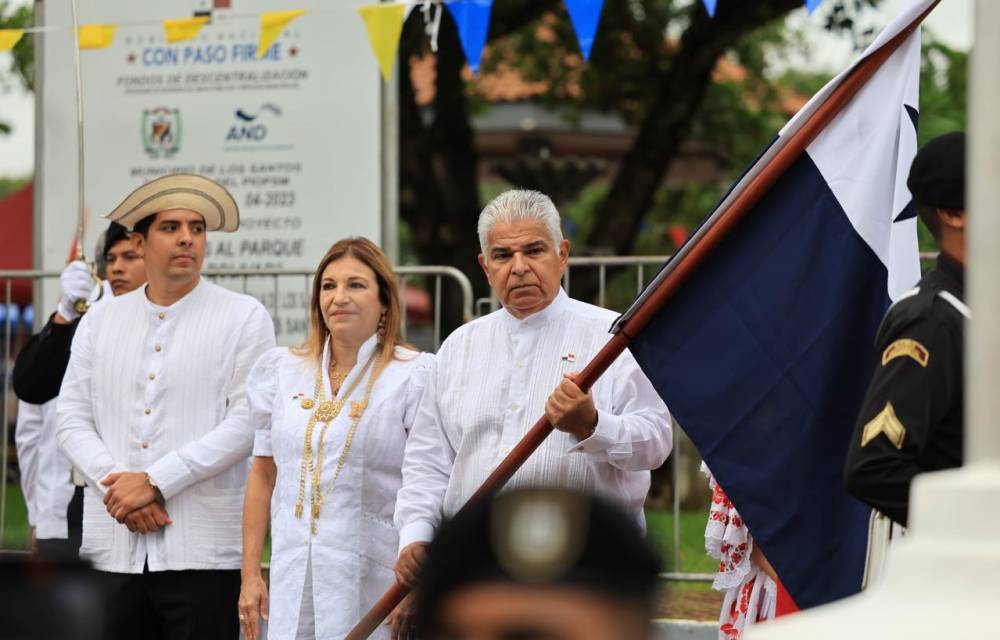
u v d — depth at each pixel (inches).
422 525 277.3
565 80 890.1
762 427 232.2
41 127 510.9
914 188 196.1
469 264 779.4
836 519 227.5
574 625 88.8
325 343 308.3
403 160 775.7
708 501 549.0
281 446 301.7
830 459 229.6
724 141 962.1
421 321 627.8
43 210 511.2
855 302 232.1
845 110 234.7
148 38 504.4
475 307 486.9
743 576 278.2
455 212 779.4
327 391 303.0
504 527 90.4
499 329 285.6
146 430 329.1
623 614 89.0
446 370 287.0
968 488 95.7
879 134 233.6
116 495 320.8
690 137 952.3
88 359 337.4
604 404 274.1
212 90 500.4
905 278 230.1
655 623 89.3
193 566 322.3
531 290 279.9
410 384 302.7
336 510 295.7
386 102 490.3
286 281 484.4
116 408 332.5
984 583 91.4
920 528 97.0
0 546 173.3
